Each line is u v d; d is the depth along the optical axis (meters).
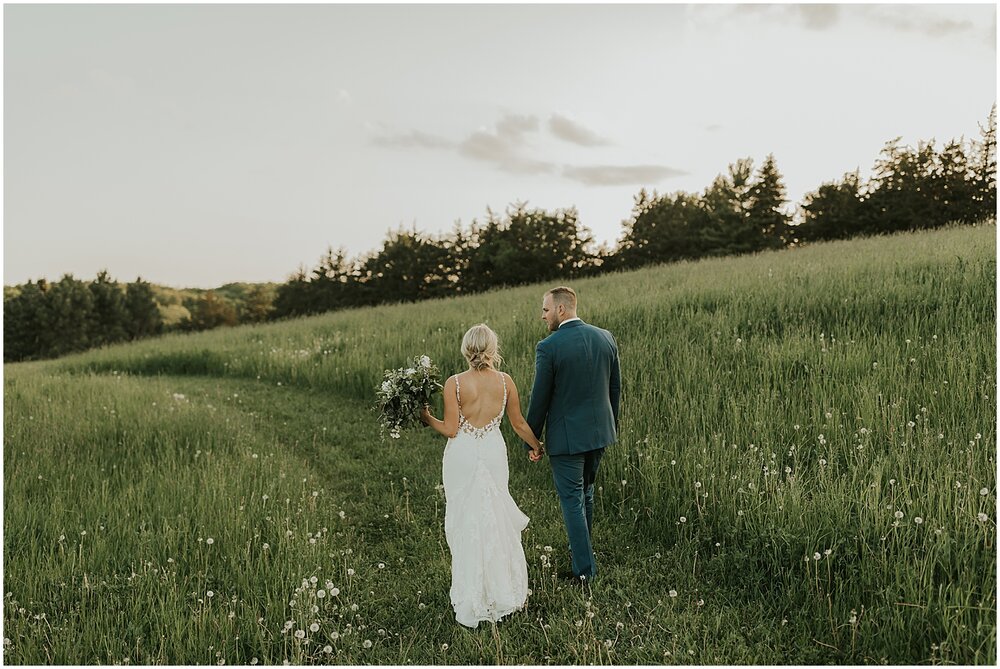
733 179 51.78
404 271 51.50
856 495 4.46
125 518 5.33
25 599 4.22
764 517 4.51
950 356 6.08
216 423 8.55
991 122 38.66
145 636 3.91
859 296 8.56
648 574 4.50
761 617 3.91
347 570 4.46
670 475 5.35
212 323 70.75
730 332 8.51
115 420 8.41
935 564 3.75
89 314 60.78
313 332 17.75
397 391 4.39
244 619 4.00
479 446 4.23
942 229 18.98
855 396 5.90
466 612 4.04
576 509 4.45
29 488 6.16
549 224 51.72
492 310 15.76
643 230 50.50
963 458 4.55
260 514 5.41
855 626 3.57
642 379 7.38
